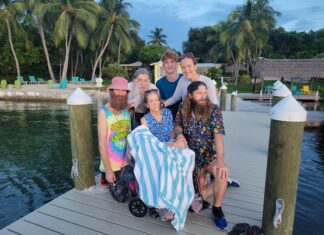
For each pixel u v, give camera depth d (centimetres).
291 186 230
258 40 3328
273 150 230
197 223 268
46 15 2728
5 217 462
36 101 1927
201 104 269
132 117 340
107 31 3016
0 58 2834
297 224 435
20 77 2567
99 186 348
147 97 288
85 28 2798
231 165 453
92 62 3669
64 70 2730
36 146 849
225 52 3662
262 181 380
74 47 3206
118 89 299
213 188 259
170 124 298
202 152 278
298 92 2250
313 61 2431
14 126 1128
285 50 5444
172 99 347
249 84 3375
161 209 255
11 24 2614
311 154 808
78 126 327
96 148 820
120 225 268
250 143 604
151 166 260
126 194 309
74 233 256
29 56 2939
